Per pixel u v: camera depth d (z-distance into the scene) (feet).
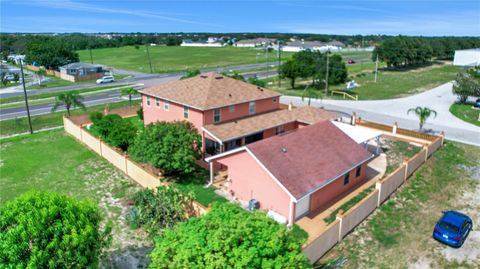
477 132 129.08
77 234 41.01
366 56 477.36
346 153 83.82
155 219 64.13
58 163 98.12
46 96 203.41
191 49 609.42
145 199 67.82
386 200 76.64
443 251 60.39
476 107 168.25
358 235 63.98
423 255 59.31
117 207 73.72
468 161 99.66
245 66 366.02
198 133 98.27
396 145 114.01
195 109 100.58
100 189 82.07
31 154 105.19
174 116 109.91
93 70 284.61
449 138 120.57
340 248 60.18
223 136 95.91
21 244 38.40
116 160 93.66
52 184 84.99
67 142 115.44
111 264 55.62
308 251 53.21
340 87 235.20
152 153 83.46
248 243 36.37
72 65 292.20
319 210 73.77
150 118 121.70
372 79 269.85
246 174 75.66
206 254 35.42
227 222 39.47
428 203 76.64
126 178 87.97
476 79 169.48
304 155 77.46
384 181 74.08
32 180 87.40
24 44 422.00
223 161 80.38
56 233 40.09
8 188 82.94
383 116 152.76
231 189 79.92
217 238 36.52
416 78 272.92
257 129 104.01
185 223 42.45
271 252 36.68
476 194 81.15
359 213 66.49
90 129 127.44
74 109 168.14
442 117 151.12
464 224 62.90
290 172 71.20
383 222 68.49
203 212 63.67
